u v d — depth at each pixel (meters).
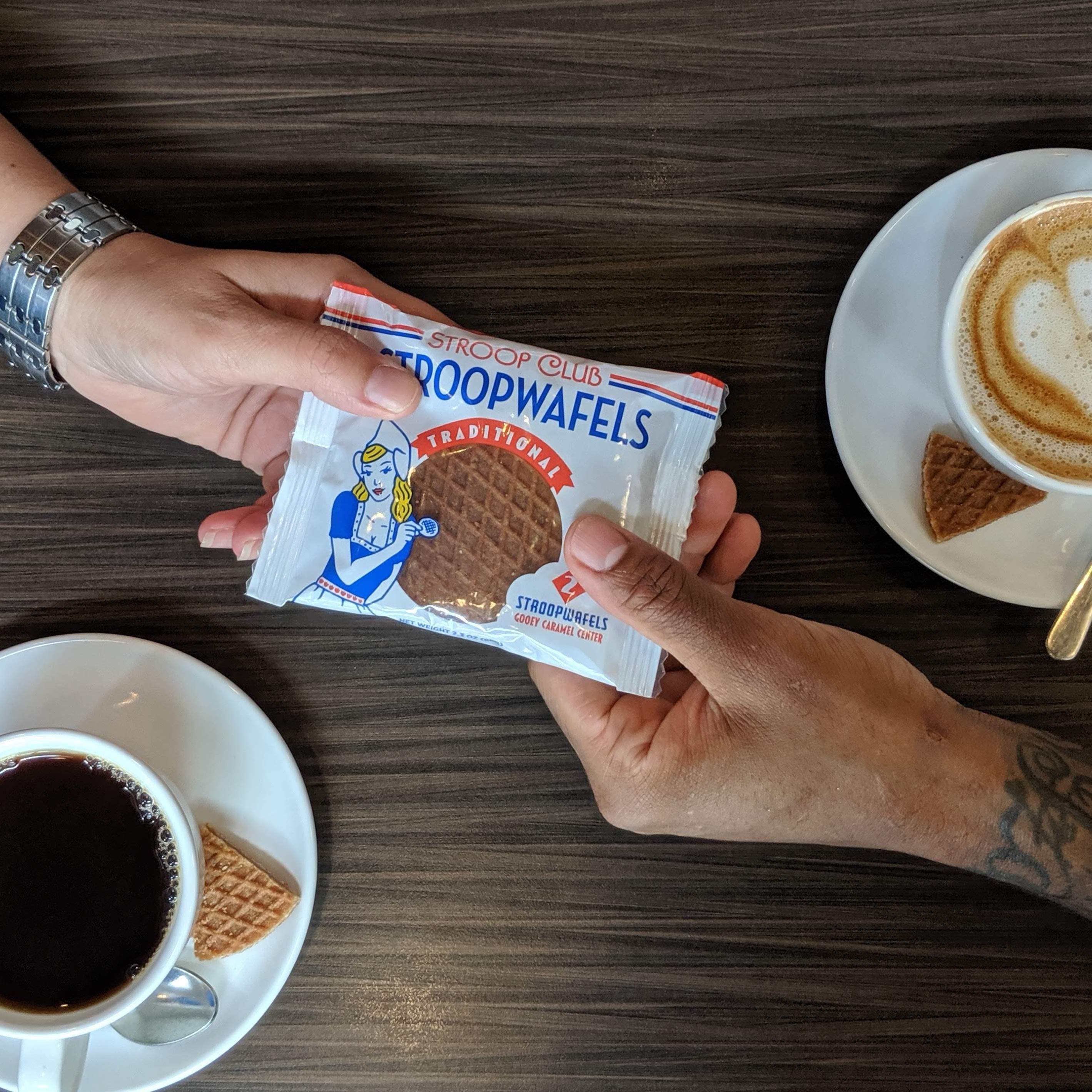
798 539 0.41
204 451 0.40
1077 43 0.39
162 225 0.39
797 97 0.39
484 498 0.35
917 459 0.38
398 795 0.41
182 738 0.38
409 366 0.35
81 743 0.34
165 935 0.37
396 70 0.39
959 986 0.41
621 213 0.39
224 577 0.41
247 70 0.39
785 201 0.39
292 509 0.35
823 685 0.35
